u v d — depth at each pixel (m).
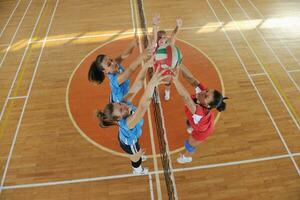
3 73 7.29
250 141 5.66
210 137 5.75
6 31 8.70
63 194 4.96
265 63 7.29
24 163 5.42
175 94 6.58
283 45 7.79
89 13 9.32
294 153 5.43
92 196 4.93
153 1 9.77
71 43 8.10
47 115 6.27
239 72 7.07
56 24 8.91
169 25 8.60
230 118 6.09
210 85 6.75
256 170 5.20
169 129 5.90
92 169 5.31
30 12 9.52
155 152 5.50
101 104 6.45
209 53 7.62
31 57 7.71
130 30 8.47
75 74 7.16
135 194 4.94
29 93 6.76
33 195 4.96
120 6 9.56
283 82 6.80
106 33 8.41
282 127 5.88
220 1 9.70
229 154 5.46
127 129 3.89
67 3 9.90
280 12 9.01
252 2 9.57
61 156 5.52
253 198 4.82
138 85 3.90
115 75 4.27
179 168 5.27
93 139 5.79
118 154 5.52
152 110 6.27
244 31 8.31
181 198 4.86
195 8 9.36
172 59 4.53
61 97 6.64
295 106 6.27
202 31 8.36
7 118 6.24
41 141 5.79
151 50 4.39
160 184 5.04
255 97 6.48
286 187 4.95
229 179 5.09
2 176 5.23
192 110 3.99
